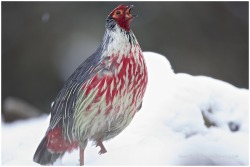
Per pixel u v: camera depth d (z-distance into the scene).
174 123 14.91
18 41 34.62
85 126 13.62
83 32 33.53
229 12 34.38
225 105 15.55
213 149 13.57
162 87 15.70
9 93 34.34
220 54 33.84
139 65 13.52
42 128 16.97
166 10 33.50
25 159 15.19
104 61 13.31
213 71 33.38
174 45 33.28
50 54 34.22
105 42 13.50
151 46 32.88
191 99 15.34
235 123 15.40
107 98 13.30
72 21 33.84
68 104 13.68
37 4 34.62
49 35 34.25
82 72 13.60
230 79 33.56
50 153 14.22
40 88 34.34
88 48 33.38
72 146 14.06
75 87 13.56
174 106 15.16
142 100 14.43
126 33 13.46
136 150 13.30
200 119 14.97
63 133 13.91
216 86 15.84
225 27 34.19
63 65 33.91
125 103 13.52
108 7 33.56
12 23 34.66
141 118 15.12
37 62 34.34
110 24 13.50
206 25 34.00
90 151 15.00
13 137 18.27
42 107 34.22
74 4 34.00
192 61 33.28
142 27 32.97
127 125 14.08
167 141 14.01
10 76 34.47
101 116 13.48
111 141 14.86
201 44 33.62
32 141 16.55
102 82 13.24
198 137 14.54
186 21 33.75
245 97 15.75
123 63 13.29
